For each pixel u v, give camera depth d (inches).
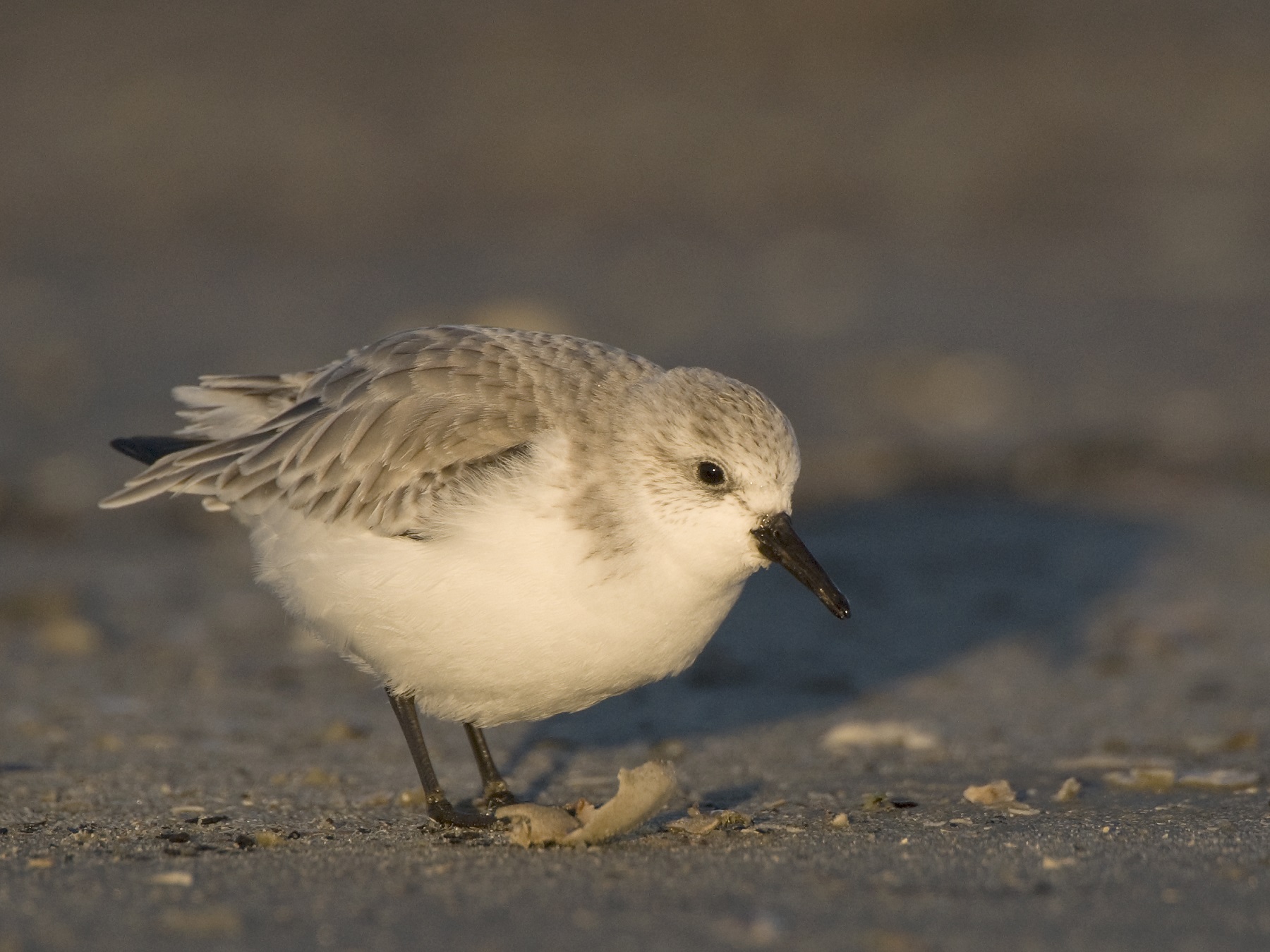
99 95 1268.5
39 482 622.8
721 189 1107.3
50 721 397.7
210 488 327.0
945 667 458.6
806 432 685.9
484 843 290.8
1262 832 290.4
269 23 1419.8
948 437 684.1
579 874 261.0
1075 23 1362.0
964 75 1274.6
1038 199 1075.9
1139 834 289.3
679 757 377.4
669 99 1251.8
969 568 551.2
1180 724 397.7
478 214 1073.5
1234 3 1414.9
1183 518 599.5
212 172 1136.2
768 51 1318.9
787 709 421.4
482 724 320.8
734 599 317.4
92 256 987.3
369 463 306.7
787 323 836.6
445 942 222.7
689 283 915.4
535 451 299.7
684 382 307.7
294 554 313.4
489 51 1343.5
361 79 1299.2
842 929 226.4
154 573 547.5
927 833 293.6
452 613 295.3
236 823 309.1
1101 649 470.6
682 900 242.8
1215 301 874.8
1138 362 776.3
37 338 811.4
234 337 814.5
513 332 331.0
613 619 296.4
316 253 996.6
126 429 674.8
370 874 262.7
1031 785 343.3
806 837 291.1
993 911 235.0
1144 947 219.0
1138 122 1187.9
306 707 416.2
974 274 937.5
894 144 1166.3
